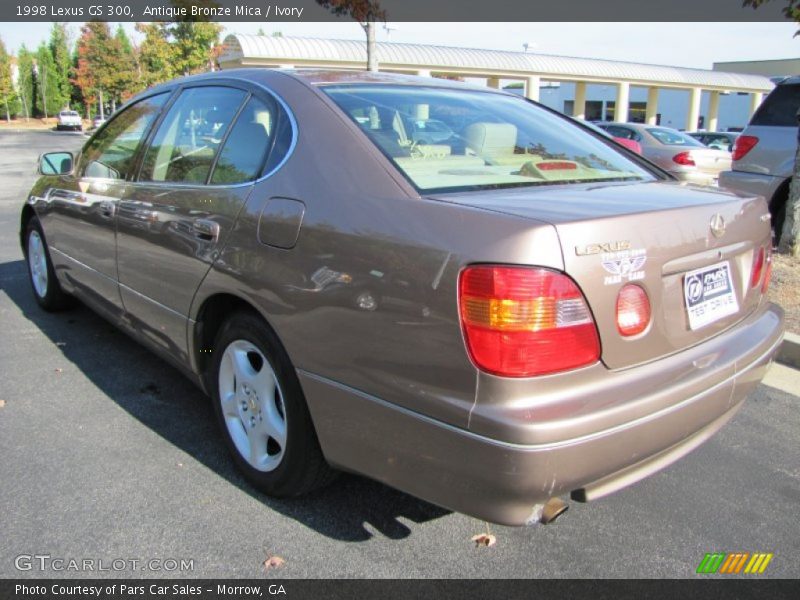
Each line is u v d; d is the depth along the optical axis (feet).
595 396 6.53
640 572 8.02
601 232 6.59
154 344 11.50
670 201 7.85
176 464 10.07
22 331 15.92
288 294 7.93
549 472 6.26
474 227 6.56
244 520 8.76
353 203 7.56
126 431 11.08
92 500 9.11
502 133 9.73
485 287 6.26
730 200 8.43
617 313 6.71
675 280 7.39
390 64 81.51
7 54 221.66
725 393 7.77
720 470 10.30
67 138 130.31
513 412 6.20
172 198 10.34
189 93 11.41
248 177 9.09
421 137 8.79
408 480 7.09
